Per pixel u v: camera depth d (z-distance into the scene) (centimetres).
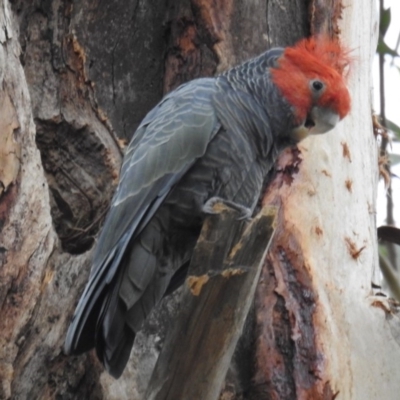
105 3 1103
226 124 834
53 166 1020
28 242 833
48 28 1054
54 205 1012
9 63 842
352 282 991
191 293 687
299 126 870
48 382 894
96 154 1028
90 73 1080
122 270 796
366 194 1067
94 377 918
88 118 1035
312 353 930
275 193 998
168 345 697
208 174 826
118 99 1083
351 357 943
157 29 1112
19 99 846
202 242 690
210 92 855
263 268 972
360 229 1032
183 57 1073
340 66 928
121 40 1101
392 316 988
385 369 953
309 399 914
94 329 775
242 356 952
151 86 1100
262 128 859
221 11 1061
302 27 1103
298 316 948
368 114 1128
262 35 1070
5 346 827
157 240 822
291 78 867
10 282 823
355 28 1129
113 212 816
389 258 1294
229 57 1050
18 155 837
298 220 985
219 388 703
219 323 686
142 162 821
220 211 696
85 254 914
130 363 936
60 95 1034
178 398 690
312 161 1019
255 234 684
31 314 838
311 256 975
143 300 823
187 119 828
